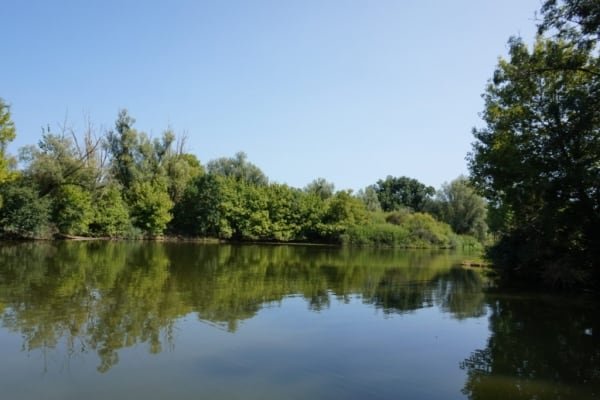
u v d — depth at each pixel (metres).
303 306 16.69
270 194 72.88
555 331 13.82
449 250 69.50
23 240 45.75
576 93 21.70
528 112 25.28
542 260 25.55
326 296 19.11
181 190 67.31
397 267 33.94
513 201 26.33
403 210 88.56
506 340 12.68
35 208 45.44
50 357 9.95
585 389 8.99
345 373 9.60
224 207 67.56
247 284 21.52
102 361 9.78
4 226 44.41
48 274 21.86
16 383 8.46
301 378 9.20
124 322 13.07
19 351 10.29
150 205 60.84
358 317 15.16
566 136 23.03
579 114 21.61
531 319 15.57
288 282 22.97
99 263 27.47
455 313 16.39
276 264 32.56
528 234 26.72
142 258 32.16
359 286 22.47
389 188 119.88
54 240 48.41
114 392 8.16
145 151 65.94
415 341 12.39
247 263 32.25
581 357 11.12
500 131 27.70
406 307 17.28
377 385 8.97
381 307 17.08
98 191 55.28
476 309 17.28
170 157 69.44
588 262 23.50
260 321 14.02
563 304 18.72
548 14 19.73
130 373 9.12
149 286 19.45
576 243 24.84
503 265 28.06
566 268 23.03
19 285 18.52
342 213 73.38
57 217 49.62
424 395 8.54
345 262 37.00
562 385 9.20
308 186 88.56
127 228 58.41
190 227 67.62
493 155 26.38
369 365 10.21
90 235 55.25
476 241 78.44
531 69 23.16
